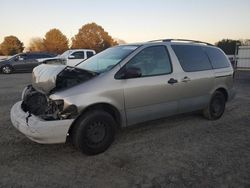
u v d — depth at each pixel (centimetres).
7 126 562
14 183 348
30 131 384
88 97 407
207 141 495
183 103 539
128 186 343
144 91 469
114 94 434
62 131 391
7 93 983
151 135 519
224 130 558
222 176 368
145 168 389
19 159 414
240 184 349
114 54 495
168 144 478
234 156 431
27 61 1998
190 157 426
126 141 488
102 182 353
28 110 437
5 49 6488
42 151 442
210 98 599
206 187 342
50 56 2091
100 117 423
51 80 403
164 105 506
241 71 2261
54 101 394
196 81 554
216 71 602
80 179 360
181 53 545
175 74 518
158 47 510
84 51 1802
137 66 468
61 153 436
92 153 425
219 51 636
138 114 472
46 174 372
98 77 429
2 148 451
